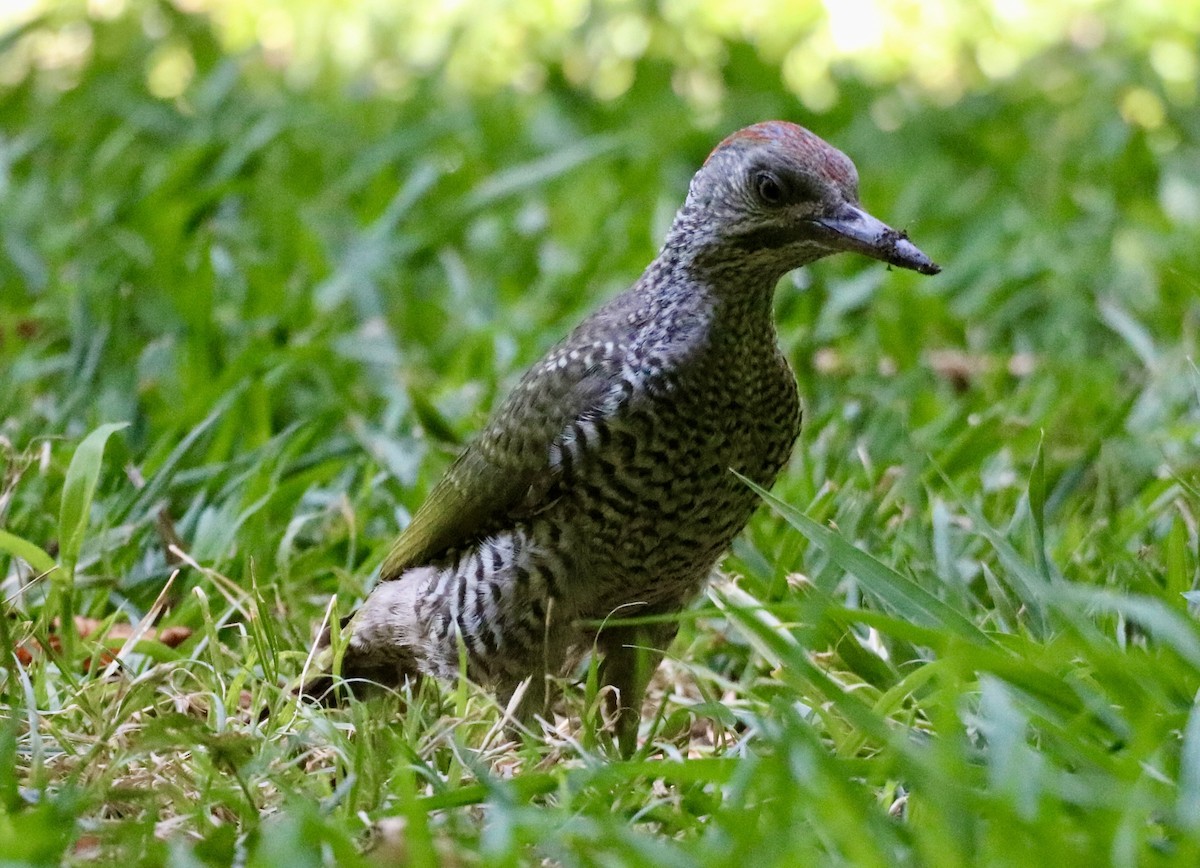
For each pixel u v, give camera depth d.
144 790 7.05
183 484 11.28
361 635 9.54
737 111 20.05
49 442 10.90
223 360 13.37
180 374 13.23
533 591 9.04
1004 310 15.68
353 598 10.49
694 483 8.99
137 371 12.90
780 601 9.56
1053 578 8.95
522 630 9.10
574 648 9.48
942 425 12.50
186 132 18.92
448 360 14.50
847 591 10.11
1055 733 6.94
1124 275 16.14
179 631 9.81
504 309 15.22
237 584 10.39
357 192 17.80
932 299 15.12
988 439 11.56
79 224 16.05
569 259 16.25
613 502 8.93
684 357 8.89
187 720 7.43
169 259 14.80
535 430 8.94
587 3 22.67
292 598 10.10
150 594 10.32
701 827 7.02
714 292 9.01
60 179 17.38
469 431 12.44
